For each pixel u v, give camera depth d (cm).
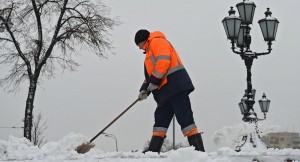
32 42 2102
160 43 465
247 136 771
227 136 727
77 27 2048
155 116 489
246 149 755
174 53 474
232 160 343
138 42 488
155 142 482
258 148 758
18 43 2066
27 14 2094
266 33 1064
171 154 283
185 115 459
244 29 1077
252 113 1056
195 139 455
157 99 475
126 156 358
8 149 526
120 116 513
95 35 2028
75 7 2091
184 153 280
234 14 1071
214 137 713
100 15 2083
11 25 2023
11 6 2030
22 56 2047
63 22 2094
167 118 486
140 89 505
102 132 527
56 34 2069
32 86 2016
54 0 2073
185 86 461
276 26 1068
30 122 1969
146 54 483
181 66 471
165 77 463
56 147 514
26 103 1988
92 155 370
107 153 393
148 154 383
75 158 340
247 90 1081
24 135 1947
